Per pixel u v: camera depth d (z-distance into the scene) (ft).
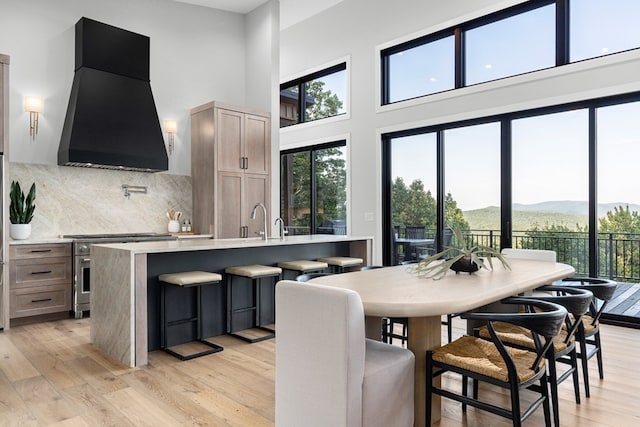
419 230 19.11
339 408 5.55
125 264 10.47
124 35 17.85
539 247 15.29
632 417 7.61
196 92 20.85
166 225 19.72
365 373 5.82
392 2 19.75
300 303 5.96
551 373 6.83
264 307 14.30
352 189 21.57
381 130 20.18
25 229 15.01
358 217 21.27
